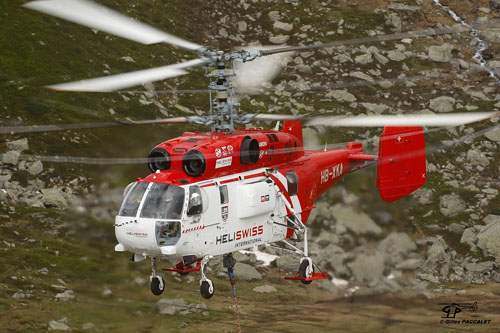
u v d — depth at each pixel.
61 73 110.31
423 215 100.25
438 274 91.69
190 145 54.09
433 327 75.69
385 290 85.50
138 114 108.06
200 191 52.94
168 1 140.25
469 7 154.25
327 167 65.44
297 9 145.00
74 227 85.75
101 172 95.38
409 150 65.88
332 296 83.44
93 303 72.62
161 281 56.47
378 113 119.75
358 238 94.56
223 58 53.94
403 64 134.50
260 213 56.66
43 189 91.31
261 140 57.69
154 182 52.62
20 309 68.56
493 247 95.56
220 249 54.81
